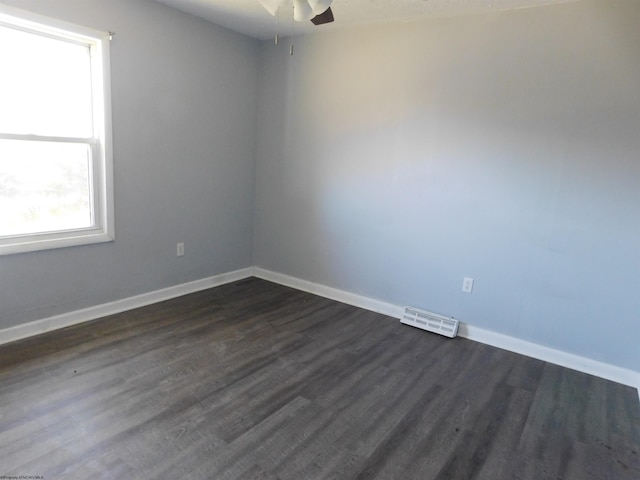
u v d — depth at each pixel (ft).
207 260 12.98
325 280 13.05
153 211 11.14
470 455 6.30
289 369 8.51
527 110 9.18
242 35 12.55
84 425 6.40
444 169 10.41
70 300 9.75
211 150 12.37
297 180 13.15
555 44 8.70
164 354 8.76
